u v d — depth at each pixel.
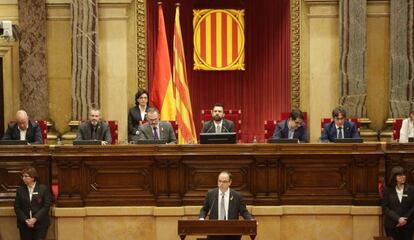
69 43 11.02
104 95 11.05
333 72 11.07
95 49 10.82
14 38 10.59
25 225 7.80
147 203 8.07
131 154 8.02
